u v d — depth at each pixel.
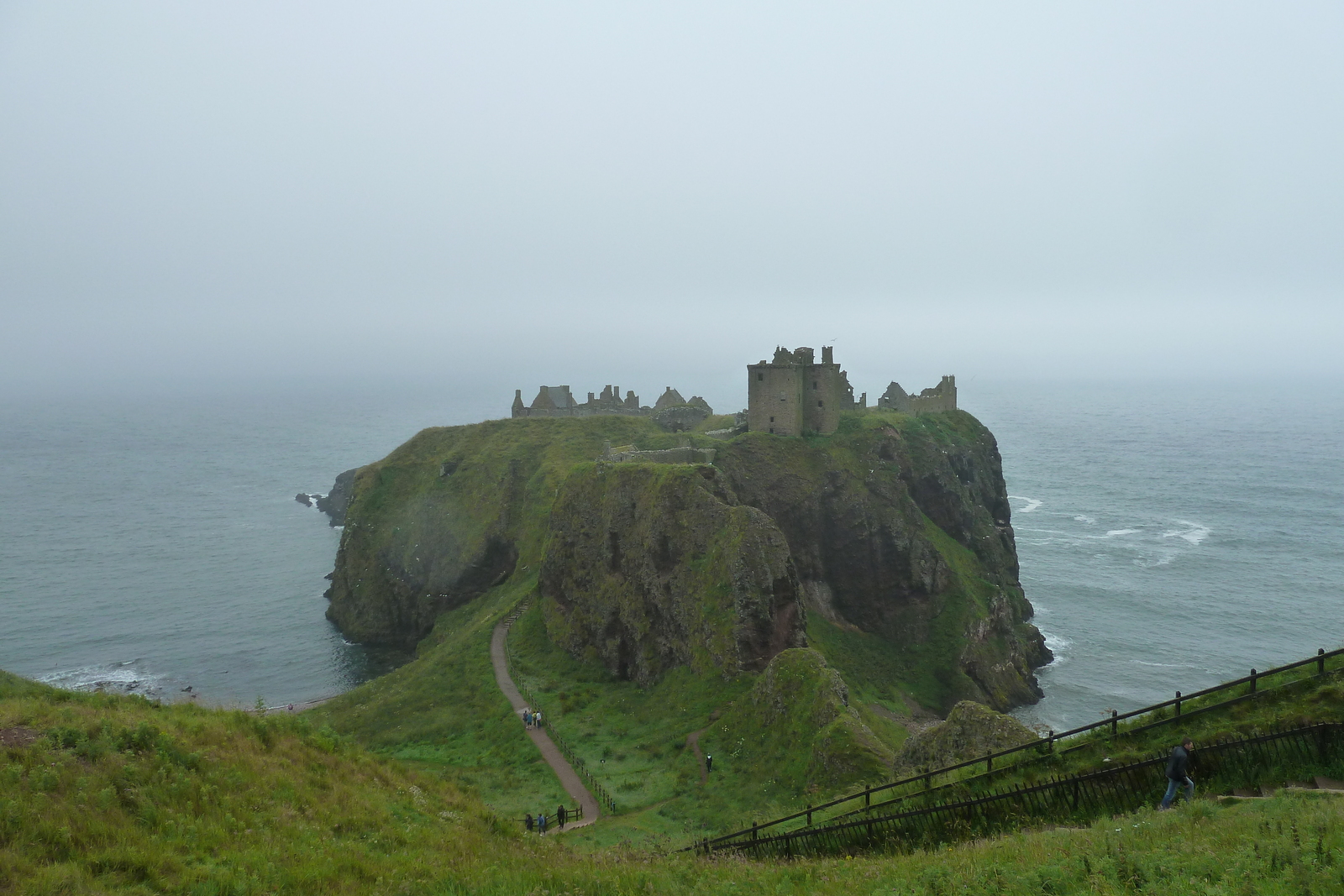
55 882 16.94
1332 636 112.25
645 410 156.38
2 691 28.75
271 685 99.75
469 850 24.34
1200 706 25.28
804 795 42.78
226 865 19.69
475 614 101.38
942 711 87.12
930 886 19.00
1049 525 183.00
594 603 76.81
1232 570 143.50
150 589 142.00
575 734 60.72
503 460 123.88
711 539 68.69
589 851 29.22
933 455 112.19
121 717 25.80
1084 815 23.58
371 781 28.34
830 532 97.19
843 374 121.69
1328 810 18.27
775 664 54.78
